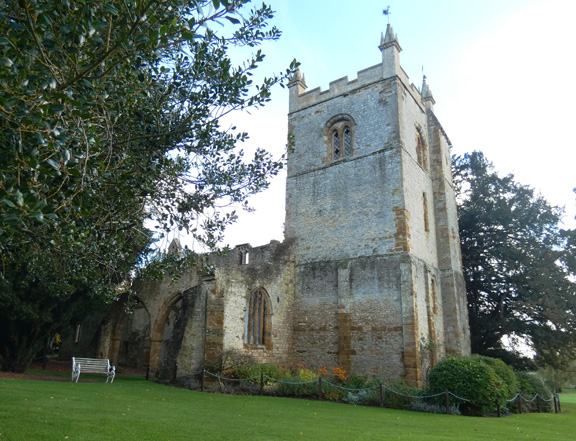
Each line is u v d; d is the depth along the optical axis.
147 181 7.45
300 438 7.95
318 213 23.11
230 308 18.59
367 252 20.73
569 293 27.31
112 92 5.59
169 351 17.89
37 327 16.62
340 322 20.30
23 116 3.87
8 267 14.86
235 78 7.32
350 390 17.25
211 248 8.78
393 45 22.95
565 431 11.73
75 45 4.63
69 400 10.34
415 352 18.05
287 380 17.16
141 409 10.06
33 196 3.70
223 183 8.59
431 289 21.78
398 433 9.41
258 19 7.50
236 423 9.18
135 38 4.69
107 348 22.98
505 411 16.45
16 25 3.99
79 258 7.82
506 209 29.80
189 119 7.31
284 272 22.23
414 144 23.45
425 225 23.14
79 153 5.00
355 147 22.78
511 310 29.41
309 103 25.44
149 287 22.56
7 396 9.90
